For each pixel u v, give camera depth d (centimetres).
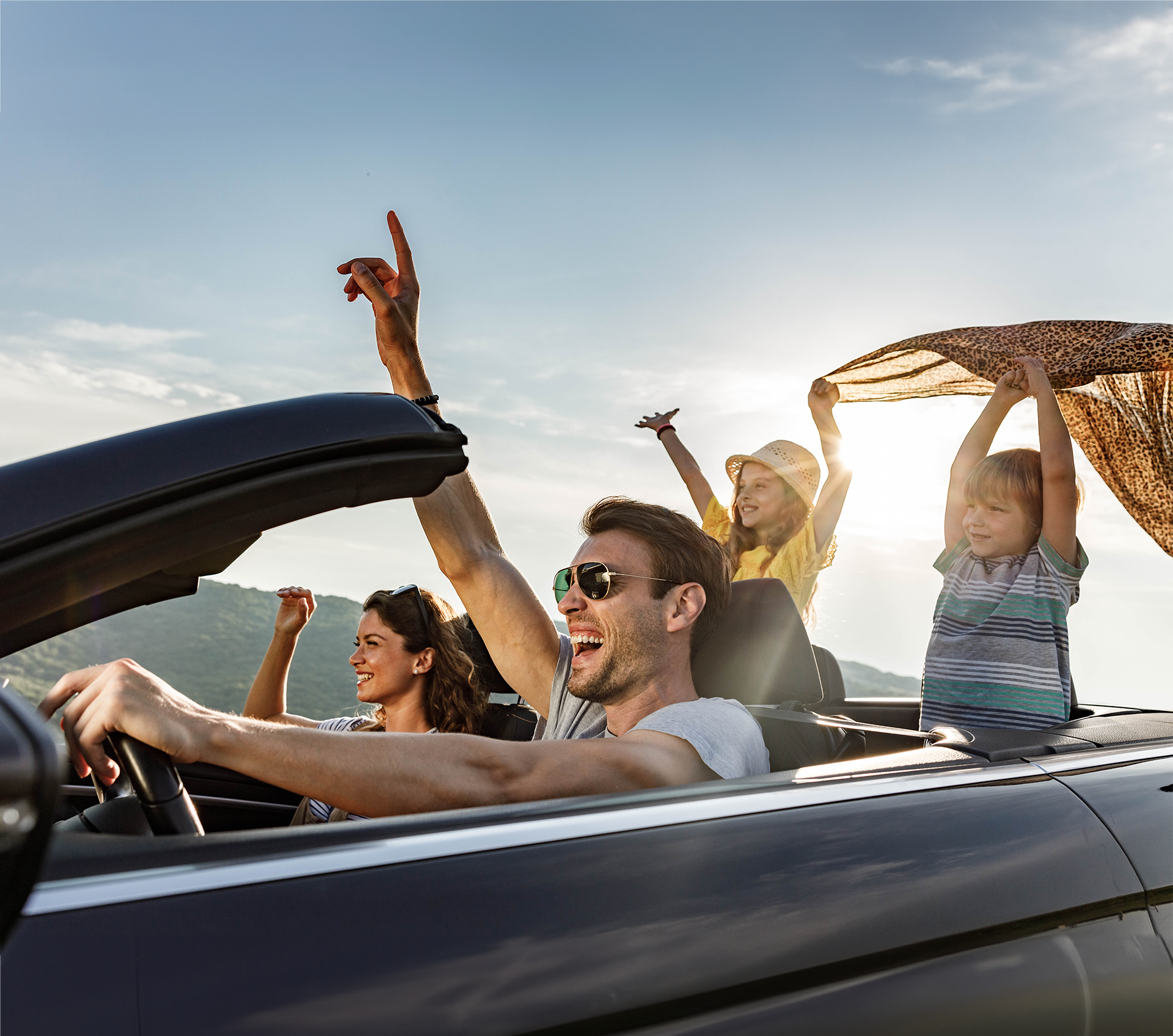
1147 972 115
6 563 78
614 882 89
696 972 87
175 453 87
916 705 266
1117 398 262
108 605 90
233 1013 70
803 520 348
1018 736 149
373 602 248
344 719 265
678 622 179
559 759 123
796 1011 90
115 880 76
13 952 68
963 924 103
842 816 107
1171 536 253
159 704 99
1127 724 164
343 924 78
